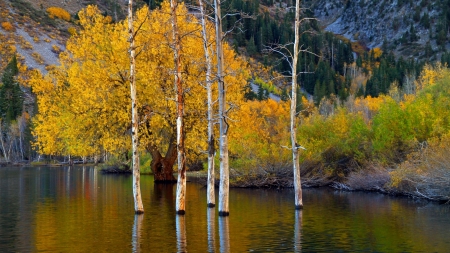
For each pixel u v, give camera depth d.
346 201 28.33
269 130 47.44
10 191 34.47
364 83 154.25
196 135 34.19
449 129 33.66
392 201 28.27
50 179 47.88
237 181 37.47
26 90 123.50
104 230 18.39
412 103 39.59
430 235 17.39
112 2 188.88
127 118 33.19
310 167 37.88
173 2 22.27
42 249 15.08
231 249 15.05
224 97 21.92
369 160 37.19
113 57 33.97
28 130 104.44
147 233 17.77
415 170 29.91
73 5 180.38
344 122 41.03
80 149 36.78
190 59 33.03
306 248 15.23
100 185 39.91
